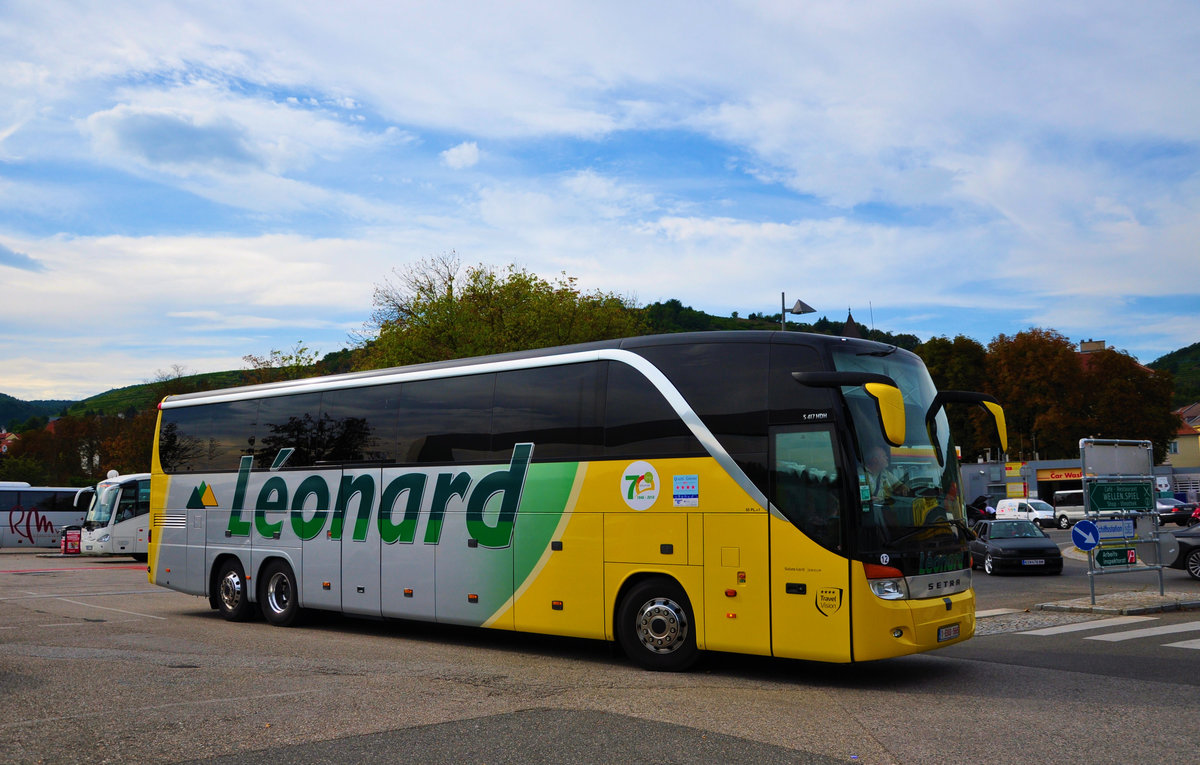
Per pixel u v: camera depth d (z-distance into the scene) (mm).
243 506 15617
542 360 11859
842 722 7707
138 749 6719
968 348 70625
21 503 44469
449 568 12453
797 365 9781
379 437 13688
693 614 10094
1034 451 69812
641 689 9227
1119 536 16719
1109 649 11828
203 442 16594
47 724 7488
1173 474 73438
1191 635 12914
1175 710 8180
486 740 7023
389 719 7727
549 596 11312
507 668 10602
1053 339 67500
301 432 14914
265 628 14703
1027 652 11703
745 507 9828
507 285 41969
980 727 7531
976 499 60812
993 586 22297
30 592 21844
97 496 36750
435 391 13078
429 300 42000
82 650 11945
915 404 10414
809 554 9383
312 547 14406
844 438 9367
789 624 9430
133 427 79562
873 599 9094
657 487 10477
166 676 9805
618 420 10953
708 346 10453
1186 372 165500
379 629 14680
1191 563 21781
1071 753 6711
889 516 9445
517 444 11922
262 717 7781
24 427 126938
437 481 12789
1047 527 53031
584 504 11094
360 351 44938
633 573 10570
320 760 6457
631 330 45688
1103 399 65688
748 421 9977
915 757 6590
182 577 16547
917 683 9602
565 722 7641
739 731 7355
